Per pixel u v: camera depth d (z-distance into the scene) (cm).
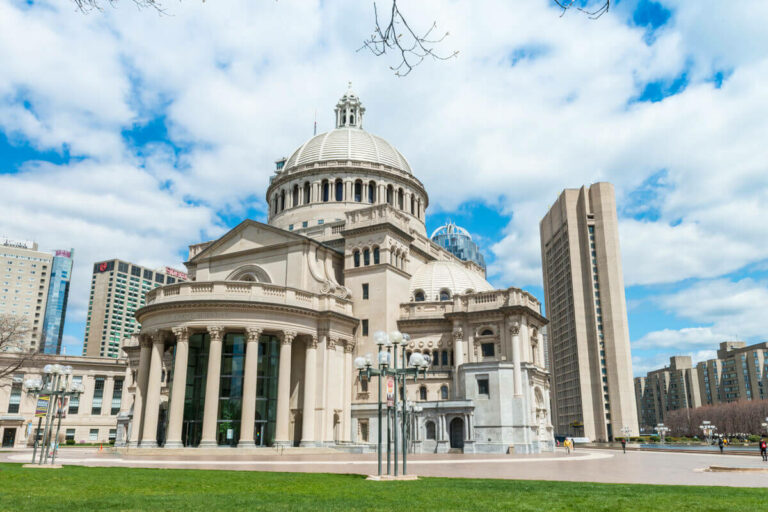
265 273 7312
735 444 11344
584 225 17200
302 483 2741
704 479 3325
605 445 11412
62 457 5169
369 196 9219
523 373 6644
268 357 6353
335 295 6794
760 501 2123
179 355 5841
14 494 2230
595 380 16075
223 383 6069
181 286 6081
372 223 7506
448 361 7206
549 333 19600
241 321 5919
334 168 9150
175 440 5628
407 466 4200
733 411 18662
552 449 7319
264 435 6125
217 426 5947
